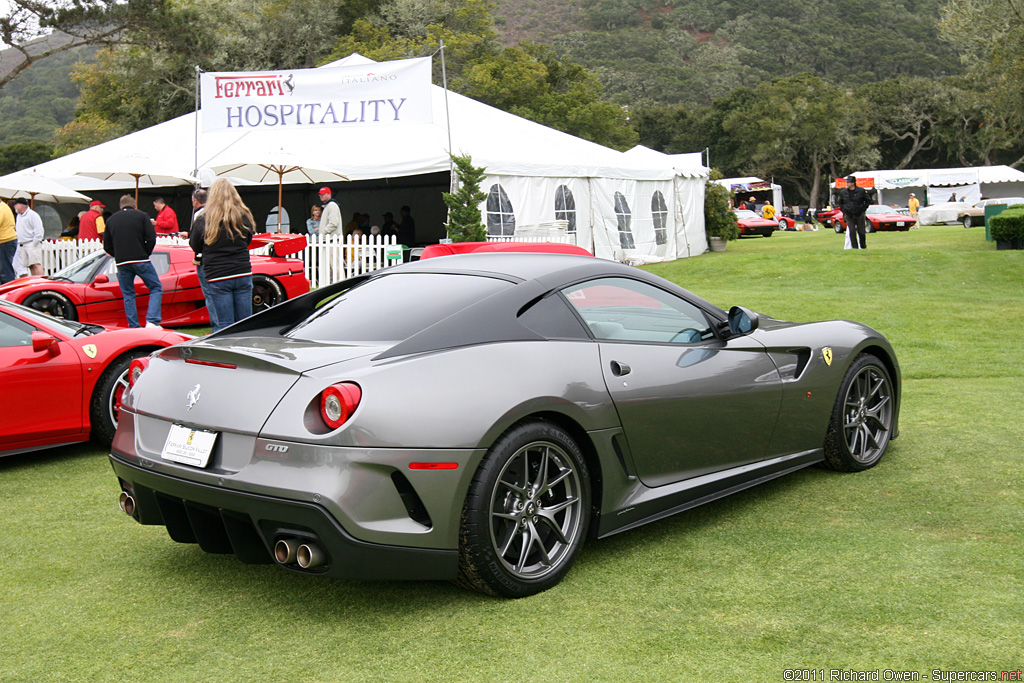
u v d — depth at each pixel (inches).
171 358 129.3
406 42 1728.6
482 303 126.3
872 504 153.3
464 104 775.7
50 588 124.3
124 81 1690.5
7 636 108.7
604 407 127.8
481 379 115.8
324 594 121.2
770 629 105.3
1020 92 901.8
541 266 140.5
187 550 140.2
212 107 535.5
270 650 103.9
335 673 97.7
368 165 619.5
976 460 177.8
